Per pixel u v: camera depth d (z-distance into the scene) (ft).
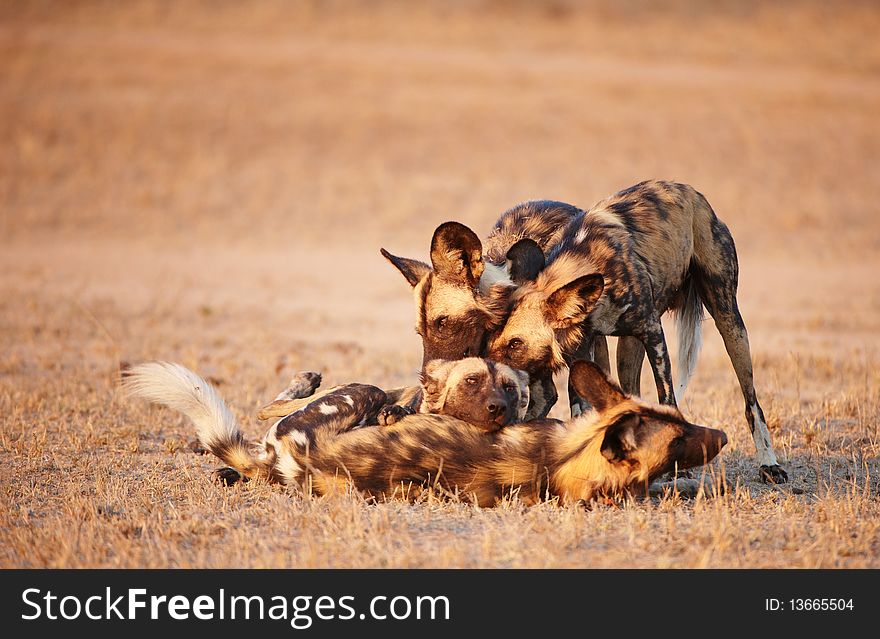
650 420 59.11
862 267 190.19
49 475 68.85
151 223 219.41
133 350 116.37
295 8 432.66
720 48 401.90
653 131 290.76
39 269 178.50
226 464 68.90
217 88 320.29
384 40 398.21
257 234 215.10
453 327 63.26
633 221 70.18
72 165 250.98
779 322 141.79
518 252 67.31
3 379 98.73
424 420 61.62
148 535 55.83
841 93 336.29
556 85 335.88
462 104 312.50
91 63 337.11
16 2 407.23
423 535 55.31
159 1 428.56
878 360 111.86
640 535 54.60
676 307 77.56
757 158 269.44
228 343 123.85
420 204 232.94
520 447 60.23
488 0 459.73
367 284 173.78
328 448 61.67
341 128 289.12
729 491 65.10
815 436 77.92
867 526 55.57
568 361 65.10
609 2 467.52
